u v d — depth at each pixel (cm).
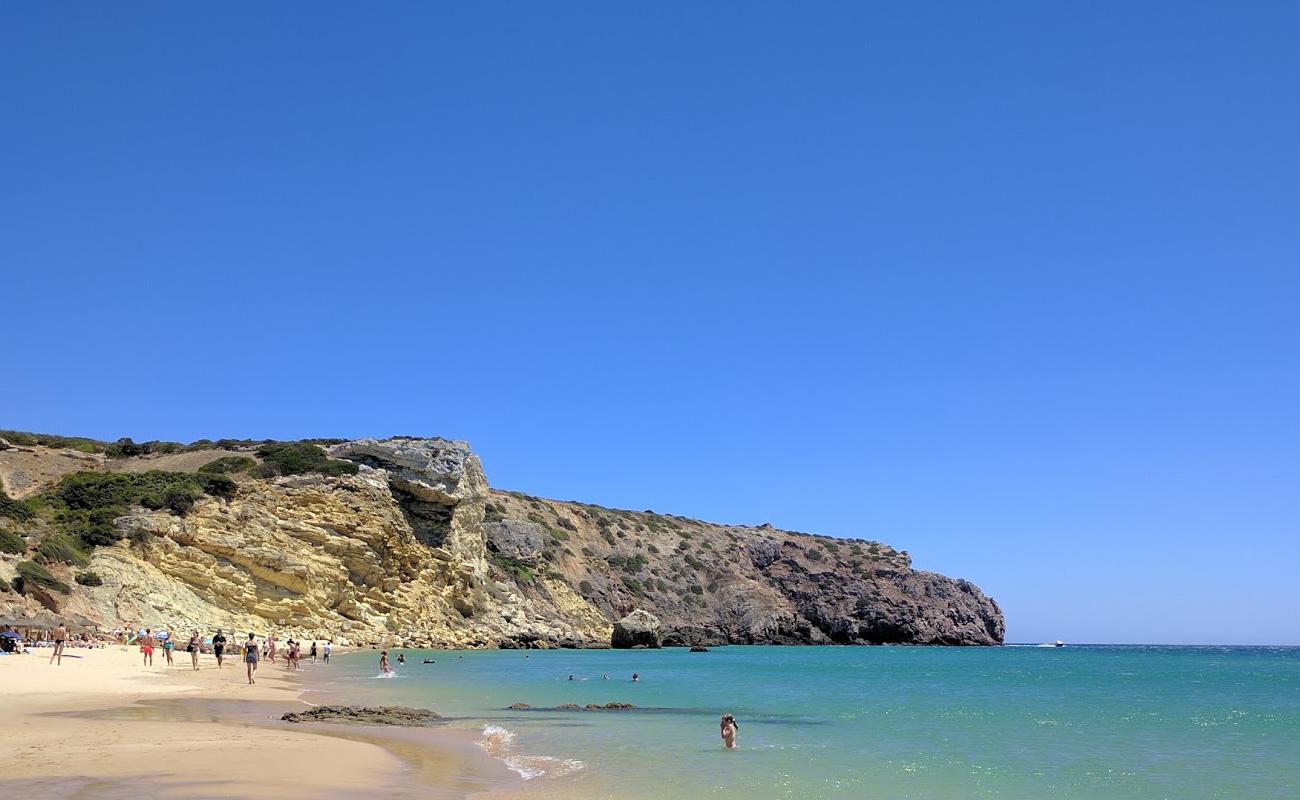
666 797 1623
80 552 5778
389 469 8419
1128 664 9712
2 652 4078
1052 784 1867
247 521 6806
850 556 15050
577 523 13175
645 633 10119
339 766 1786
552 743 2362
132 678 3650
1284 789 1842
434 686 4212
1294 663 10325
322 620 6912
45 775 1513
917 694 4450
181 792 1404
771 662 7706
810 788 1758
